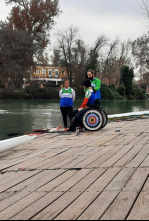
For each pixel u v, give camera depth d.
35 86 52.47
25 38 45.75
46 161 4.64
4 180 3.69
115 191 3.02
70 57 55.72
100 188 3.14
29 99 49.41
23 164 4.52
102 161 4.41
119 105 33.72
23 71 48.84
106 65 64.94
